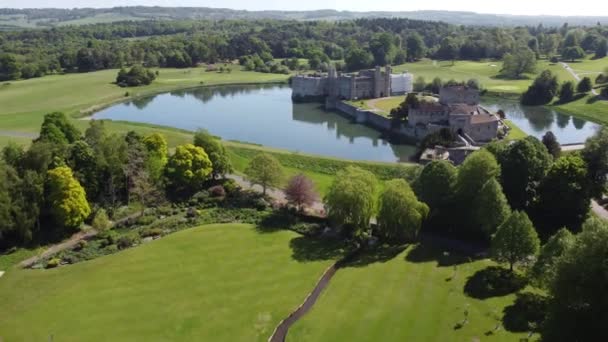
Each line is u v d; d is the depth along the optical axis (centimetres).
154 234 9262
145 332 6397
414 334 6203
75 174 9800
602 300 5022
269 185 10906
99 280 7700
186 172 10838
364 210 8888
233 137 18738
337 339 6181
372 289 7325
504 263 7900
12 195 8656
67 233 9244
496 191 8400
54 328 6494
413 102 19300
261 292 7338
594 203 10381
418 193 9694
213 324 6581
